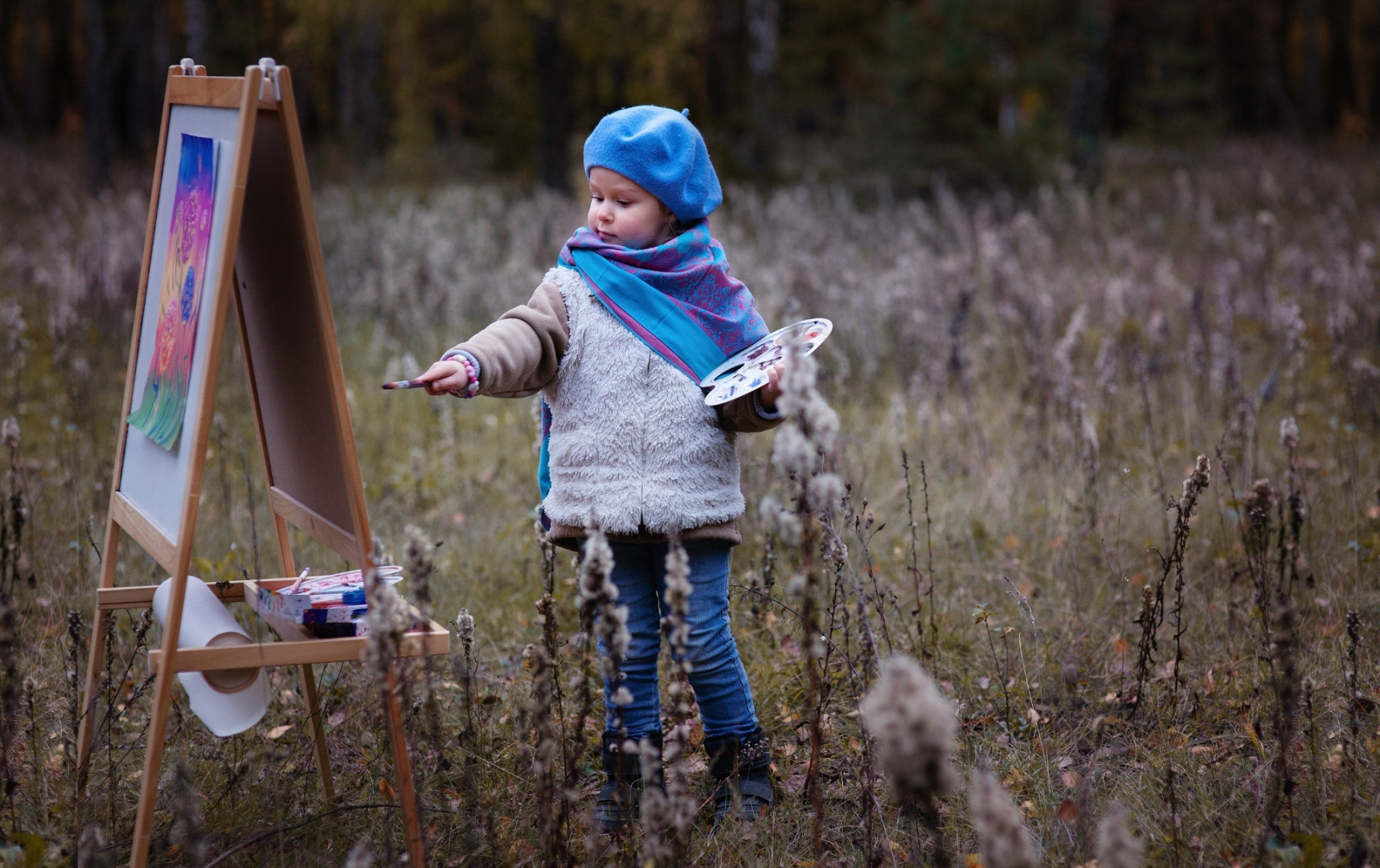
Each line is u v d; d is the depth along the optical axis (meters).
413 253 9.87
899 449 5.27
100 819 2.61
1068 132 16.19
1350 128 29.77
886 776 2.76
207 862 2.43
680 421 2.58
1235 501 3.82
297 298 2.26
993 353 6.95
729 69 21.53
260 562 4.19
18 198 14.19
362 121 26.31
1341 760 2.68
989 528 4.64
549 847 2.20
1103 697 3.26
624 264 2.66
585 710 2.24
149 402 2.61
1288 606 2.56
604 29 15.62
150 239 2.78
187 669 2.11
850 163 15.35
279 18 25.70
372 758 2.90
